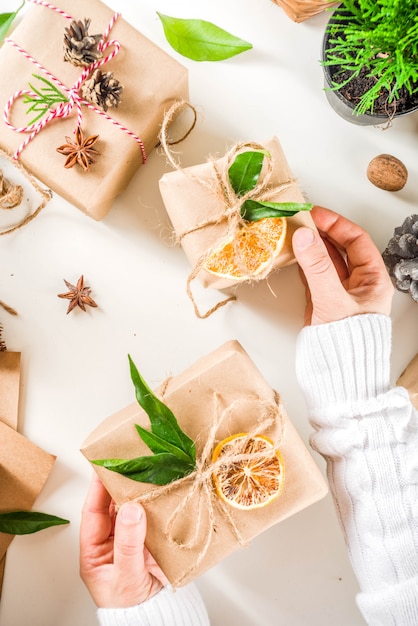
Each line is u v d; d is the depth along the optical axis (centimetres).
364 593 61
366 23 58
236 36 70
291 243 59
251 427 55
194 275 56
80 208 64
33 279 70
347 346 59
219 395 55
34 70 60
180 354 71
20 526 68
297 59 70
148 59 60
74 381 71
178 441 54
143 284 70
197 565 55
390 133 70
